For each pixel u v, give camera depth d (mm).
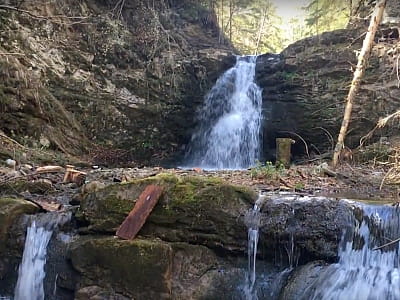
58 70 12703
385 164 9898
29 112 10820
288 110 14336
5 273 5363
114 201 4996
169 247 4547
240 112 15648
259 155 14680
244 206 4754
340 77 13625
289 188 6938
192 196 4770
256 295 4523
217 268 4680
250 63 16047
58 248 5117
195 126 15477
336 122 13172
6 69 10500
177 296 4516
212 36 20703
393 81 12500
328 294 4207
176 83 15461
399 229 4574
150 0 17078
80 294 4715
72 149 11852
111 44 14328
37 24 12438
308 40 14938
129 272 4582
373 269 4348
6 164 8484
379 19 9883
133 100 14297
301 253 4527
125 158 13430
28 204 5625
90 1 14625
